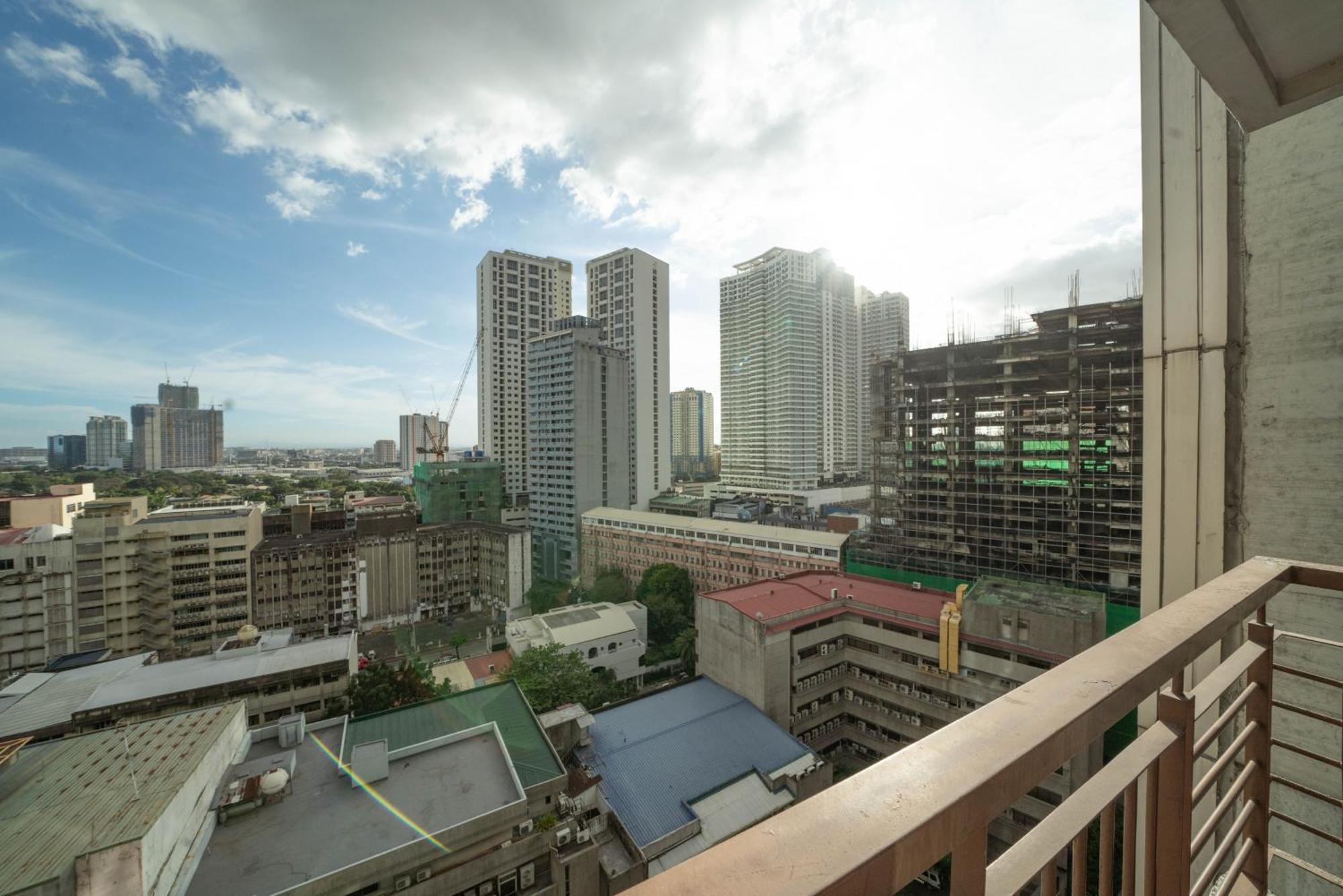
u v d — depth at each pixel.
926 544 44.25
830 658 32.53
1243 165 5.96
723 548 56.12
